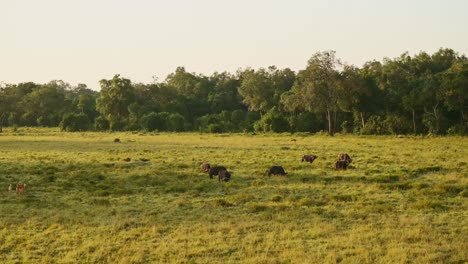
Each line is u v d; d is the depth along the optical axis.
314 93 75.00
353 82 75.69
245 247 14.77
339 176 27.80
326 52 75.50
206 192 24.23
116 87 108.25
